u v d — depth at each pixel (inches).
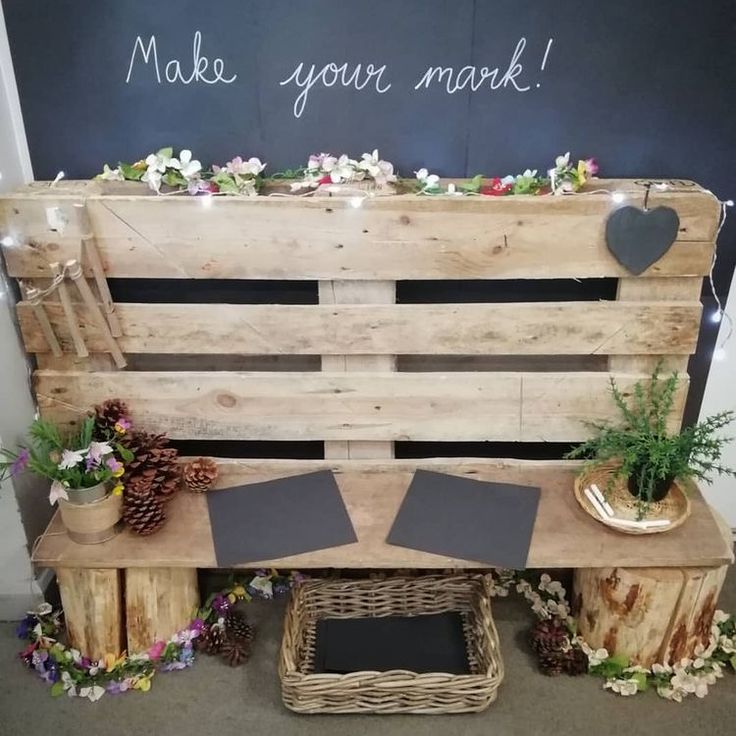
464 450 82.7
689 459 66.6
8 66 65.2
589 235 64.2
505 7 62.8
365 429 73.5
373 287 67.5
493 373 71.3
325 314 68.0
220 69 65.2
